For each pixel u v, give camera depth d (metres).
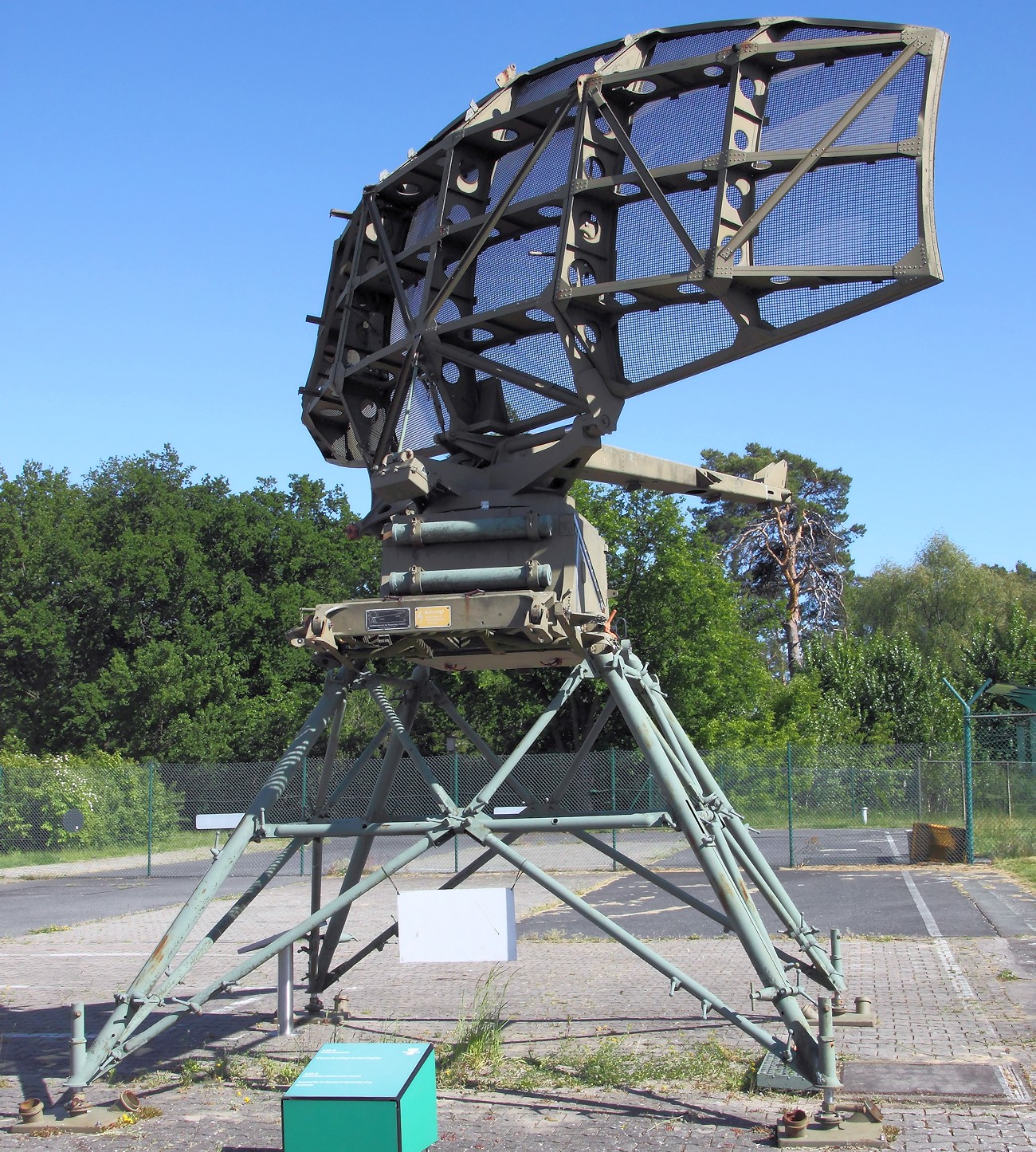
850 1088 7.30
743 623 61.34
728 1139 6.46
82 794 31.95
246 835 7.70
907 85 6.92
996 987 10.56
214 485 54.59
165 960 7.24
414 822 7.63
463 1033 9.05
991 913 15.69
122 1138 6.74
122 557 45.28
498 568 7.72
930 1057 8.03
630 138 7.93
